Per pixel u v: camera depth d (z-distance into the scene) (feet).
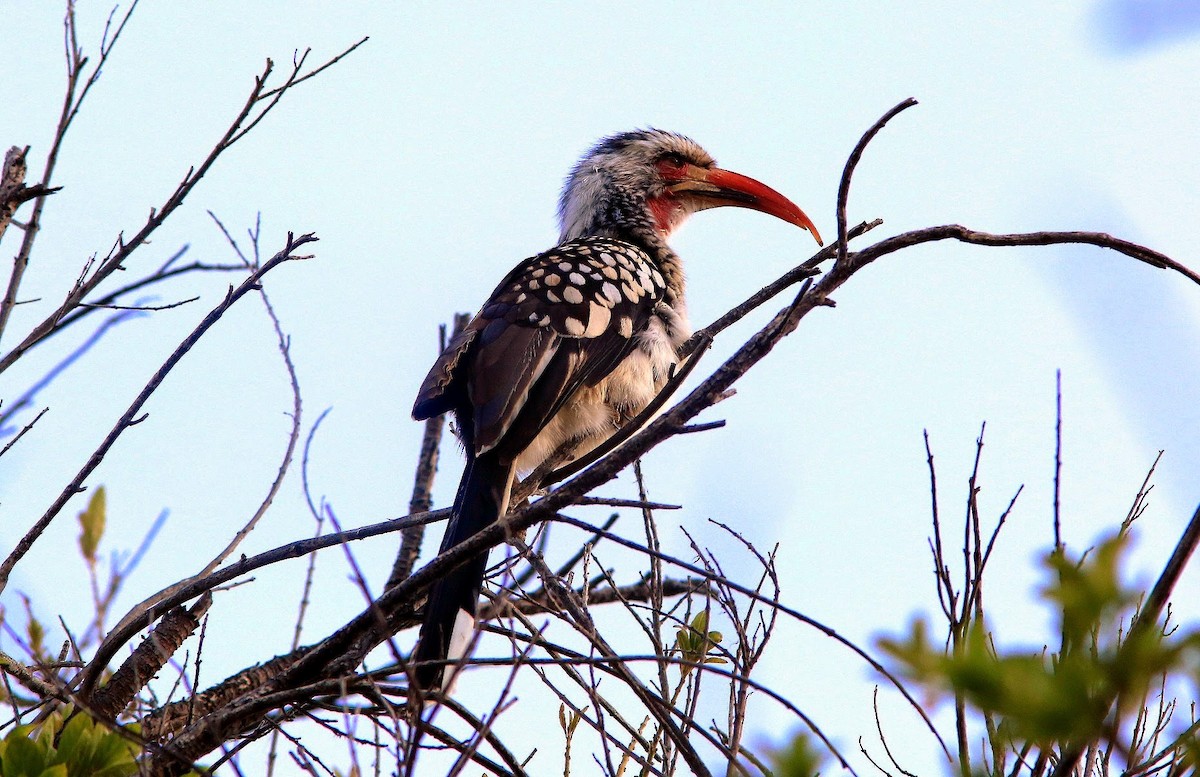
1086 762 18.52
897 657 13.32
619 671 20.67
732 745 22.09
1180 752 19.34
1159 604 15.97
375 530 25.77
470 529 26.48
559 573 28.14
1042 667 13.06
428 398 28.07
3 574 22.89
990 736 18.97
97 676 23.18
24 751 19.66
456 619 24.22
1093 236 20.34
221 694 25.32
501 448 27.96
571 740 22.66
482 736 18.70
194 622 25.59
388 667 21.75
